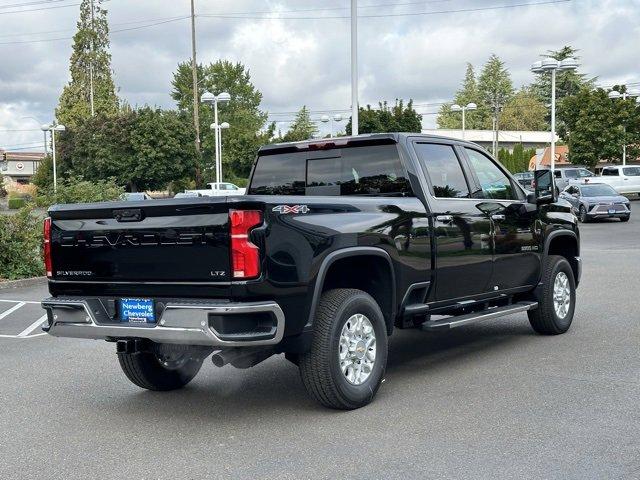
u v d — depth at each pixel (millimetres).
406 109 42062
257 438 5262
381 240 6074
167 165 54469
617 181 40250
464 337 8750
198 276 5219
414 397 6168
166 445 5195
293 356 5875
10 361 8219
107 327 5504
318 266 5523
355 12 20219
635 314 9805
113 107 82188
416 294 6617
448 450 4855
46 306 5867
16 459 5008
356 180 7008
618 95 46375
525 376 6746
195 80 54125
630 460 4586
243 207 5090
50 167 60062
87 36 82312
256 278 5109
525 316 10117
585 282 13148
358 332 5898
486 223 7312
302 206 5492
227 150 71875
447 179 7074
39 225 16781
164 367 6590
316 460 4766
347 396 5723
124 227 5520
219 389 6719
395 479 4402
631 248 19781
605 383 6410
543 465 4535
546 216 8375
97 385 7004
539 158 42594
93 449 5168
